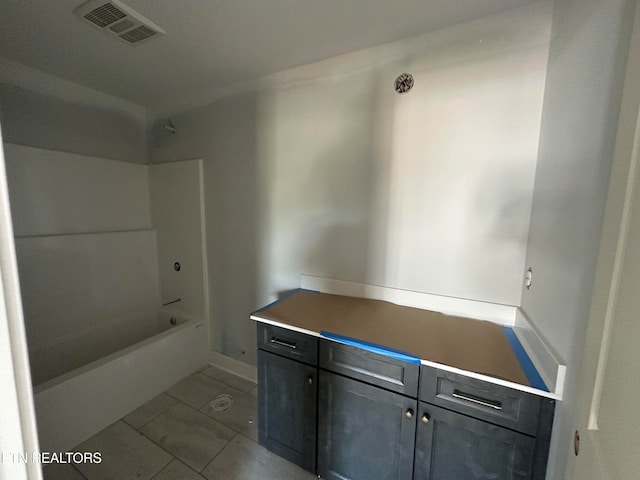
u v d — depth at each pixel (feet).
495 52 4.06
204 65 5.65
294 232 6.10
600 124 2.29
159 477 4.48
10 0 3.84
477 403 3.18
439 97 4.48
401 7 3.95
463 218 4.50
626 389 1.48
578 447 2.02
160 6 3.97
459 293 4.66
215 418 5.77
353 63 5.14
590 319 1.98
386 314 4.70
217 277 7.39
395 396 3.64
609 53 2.22
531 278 3.82
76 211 6.88
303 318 4.55
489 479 3.24
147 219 8.41
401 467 3.72
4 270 1.05
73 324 6.84
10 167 5.82
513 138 4.04
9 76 5.71
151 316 8.39
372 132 5.08
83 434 5.16
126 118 7.73
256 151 6.36
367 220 5.29
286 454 4.68
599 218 2.21
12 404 1.11
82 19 4.27
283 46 4.97
